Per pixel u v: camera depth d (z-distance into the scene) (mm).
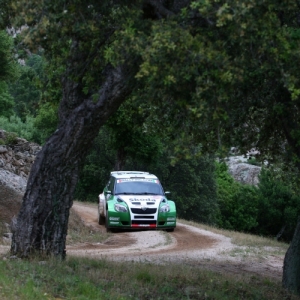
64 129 18062
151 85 14367
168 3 17406
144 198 39938
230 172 119500
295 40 15133
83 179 87625
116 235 37344
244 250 33688
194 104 14109
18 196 35875
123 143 58531
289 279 20766
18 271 15328
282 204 101062
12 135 54906
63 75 18297
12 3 15852
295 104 16953
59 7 15148
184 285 18422
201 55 13453
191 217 94438
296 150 17672
